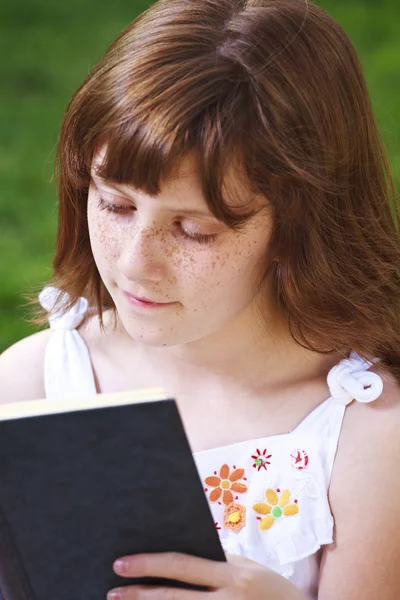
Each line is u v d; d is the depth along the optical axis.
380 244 1.89
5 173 5.49
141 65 1.59
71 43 7.42
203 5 1.67
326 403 1.91
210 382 1.97
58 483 1.38
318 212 1.72
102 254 1.71
